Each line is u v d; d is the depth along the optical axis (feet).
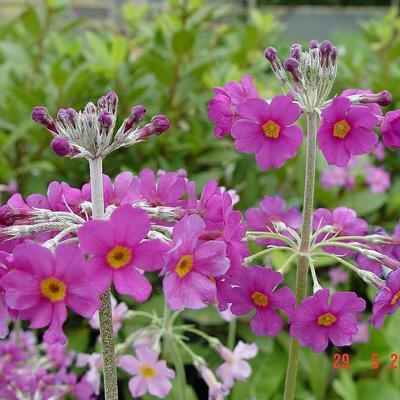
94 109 0.69
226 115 0.81
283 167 1.75
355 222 0.91
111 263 0.62
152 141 1.69
